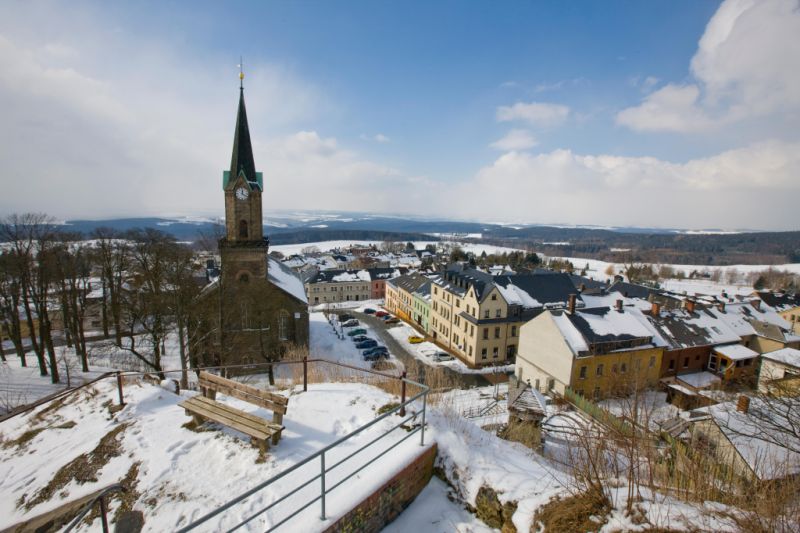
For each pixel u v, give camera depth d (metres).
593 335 31.11
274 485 6.80
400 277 74.25
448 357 45.38
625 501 6.19
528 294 45.56
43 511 6.91
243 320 33.19
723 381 31.86
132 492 6.93
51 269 30.92
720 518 5.78
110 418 9.72
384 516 6.78
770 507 5.64
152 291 26.64
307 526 5.64
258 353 33.75
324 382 12.80
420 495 7.57
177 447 8.11
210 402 9.07
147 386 11.52
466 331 44.31
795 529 5.32
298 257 128.38
